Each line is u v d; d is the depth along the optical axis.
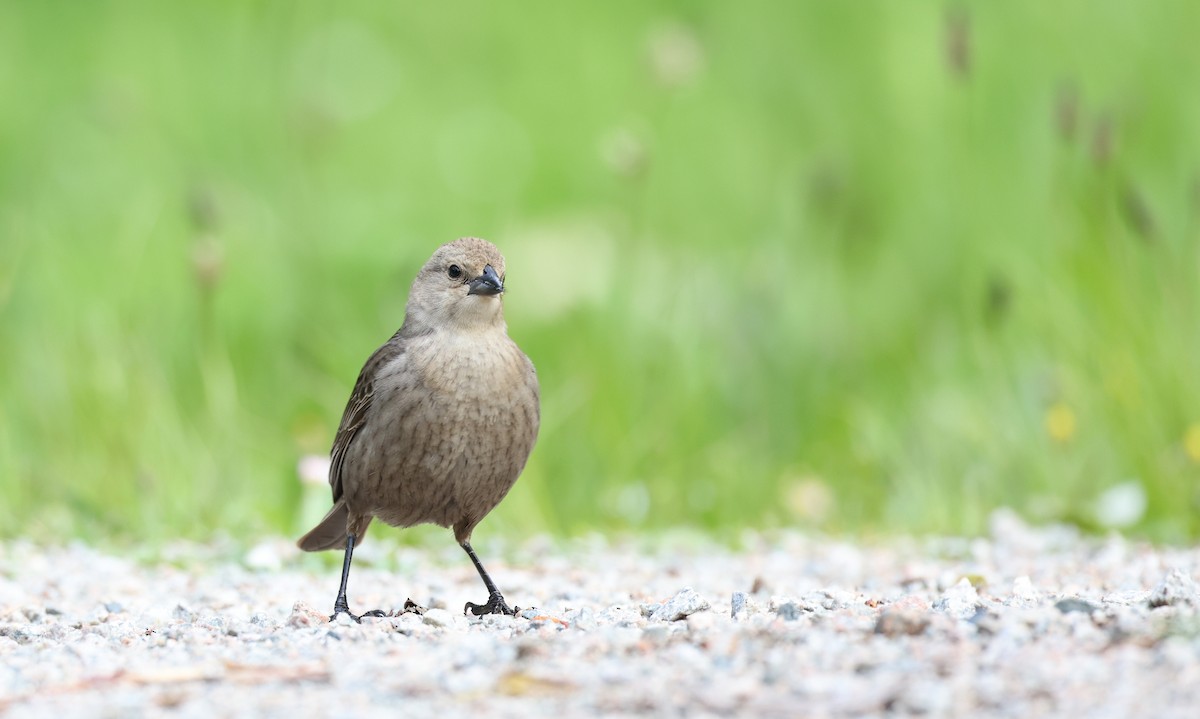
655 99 19.23
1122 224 12.91
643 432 13.41
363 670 6.11
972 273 15.09
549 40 21.98
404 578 10.02
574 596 9.20
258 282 15.55
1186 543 11.06
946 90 17.17
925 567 10.02
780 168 18.11
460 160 19.36
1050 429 12.54
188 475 12.32
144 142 18.19
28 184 17.62
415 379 8.44
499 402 8.51
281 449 13.23
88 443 12.56
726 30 20.00
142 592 9.39
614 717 5.41
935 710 5.34
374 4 22.47
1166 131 16.06
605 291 14.66
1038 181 15.38
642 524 12.66
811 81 19.05
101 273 15.20
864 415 13.83
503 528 11.98
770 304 14.76
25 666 6.43
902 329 15.29
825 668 5.88
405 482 8.60
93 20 21.98
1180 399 12.30
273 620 7.81
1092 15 16.98
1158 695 5.36
